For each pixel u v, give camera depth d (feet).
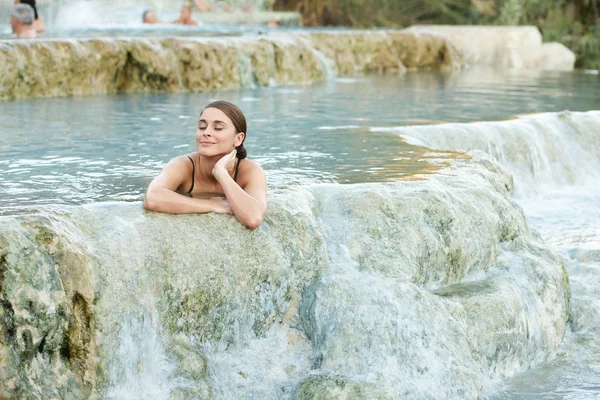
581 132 31.81
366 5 81.71
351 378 14.62
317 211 17.06
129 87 37.70
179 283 14.32
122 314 13.43
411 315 15.64
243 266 15.14
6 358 12.37
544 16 79.82
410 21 83.15
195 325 14.64
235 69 40.55
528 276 18.71
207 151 15.94
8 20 51.19
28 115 28.63
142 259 13.96
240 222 15.31
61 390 12.79
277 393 14.88
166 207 14.96
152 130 26.14
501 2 81.05
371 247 16.66
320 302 15.55
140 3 64.95
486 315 16.89
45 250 12.93
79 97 34.53
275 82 43.11
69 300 12.96
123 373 13.44
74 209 14.32
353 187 17.74
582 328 19.52
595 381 17.43
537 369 17.87
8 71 32.73
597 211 27.09
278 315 15.72
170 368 13.99
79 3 58.39
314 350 15.55
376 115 31.63
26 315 12.58
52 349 12.88
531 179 29.40
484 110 34.27
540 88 44.98
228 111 15.97
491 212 18.99
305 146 23.67
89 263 13.21
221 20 66.49
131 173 19.24
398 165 20.81
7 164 19.85
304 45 45.93
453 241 17.75
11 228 12.75
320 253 16.16
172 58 38.29
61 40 34.78
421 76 51.52
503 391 16.63
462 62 60.29
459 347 15.78
